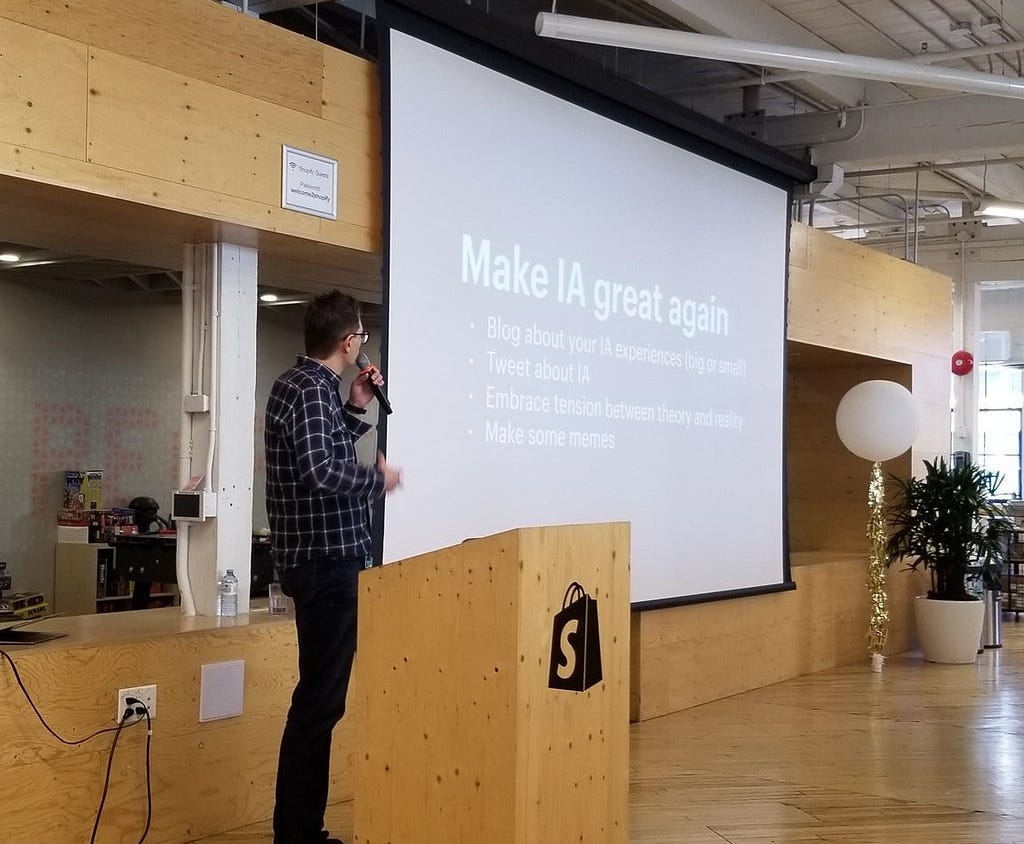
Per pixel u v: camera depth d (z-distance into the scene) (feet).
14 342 26.96
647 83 25.93
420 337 15.44
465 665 9.00
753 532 23.56
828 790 15.58
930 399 31.40
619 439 19.62
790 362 29.78
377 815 9.61
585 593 9.41
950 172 35.47
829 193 28.81
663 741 18.70
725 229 22.71
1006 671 26.37
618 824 9.86
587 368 18.83
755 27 23.12
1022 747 18.34
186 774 12.38
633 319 20.01
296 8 17.98
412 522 15.34
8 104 10.69
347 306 11.63
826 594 26.68
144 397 30.01
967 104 25.76
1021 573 36.22
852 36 25.04
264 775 13.29
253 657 13.16
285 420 11.11
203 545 13.83
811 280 26.09
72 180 11.25
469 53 16.34
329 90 14.32
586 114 18.83
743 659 23.48
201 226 13.14
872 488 26.78
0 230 13.43
